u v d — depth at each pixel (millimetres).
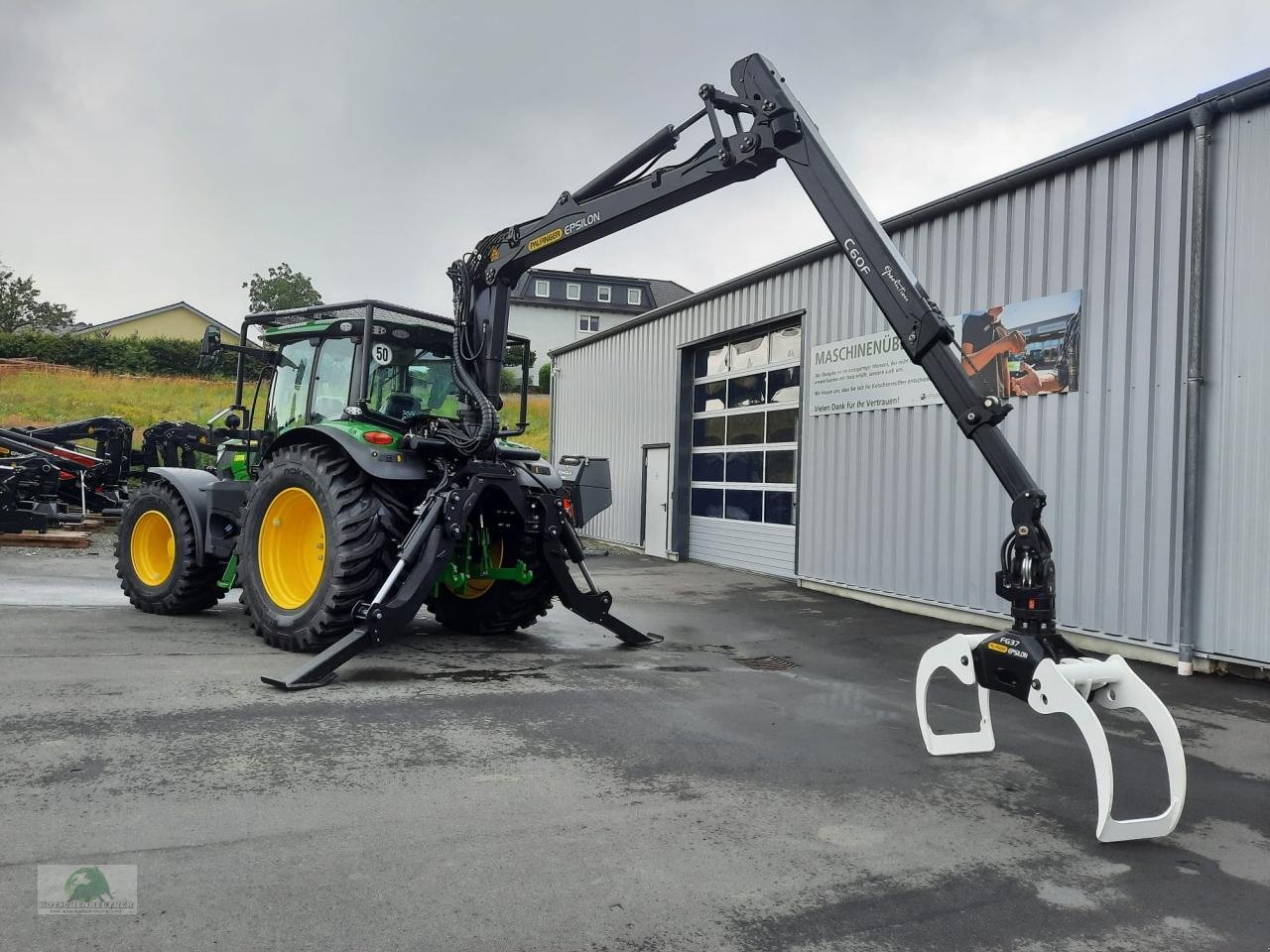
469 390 5859
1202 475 6109
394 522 5527
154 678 4668
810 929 2398
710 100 4824
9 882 2426
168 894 2396
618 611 8391
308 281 57719
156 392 26859
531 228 5887
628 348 15188
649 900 2516
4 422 22344
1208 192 6094
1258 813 3426
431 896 2471
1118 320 6711
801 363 10664
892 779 3668
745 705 4840
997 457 3641
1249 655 5855
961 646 3758
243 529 5953
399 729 4031
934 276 8477
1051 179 7277
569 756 3783
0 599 7234
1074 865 2891
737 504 12281
